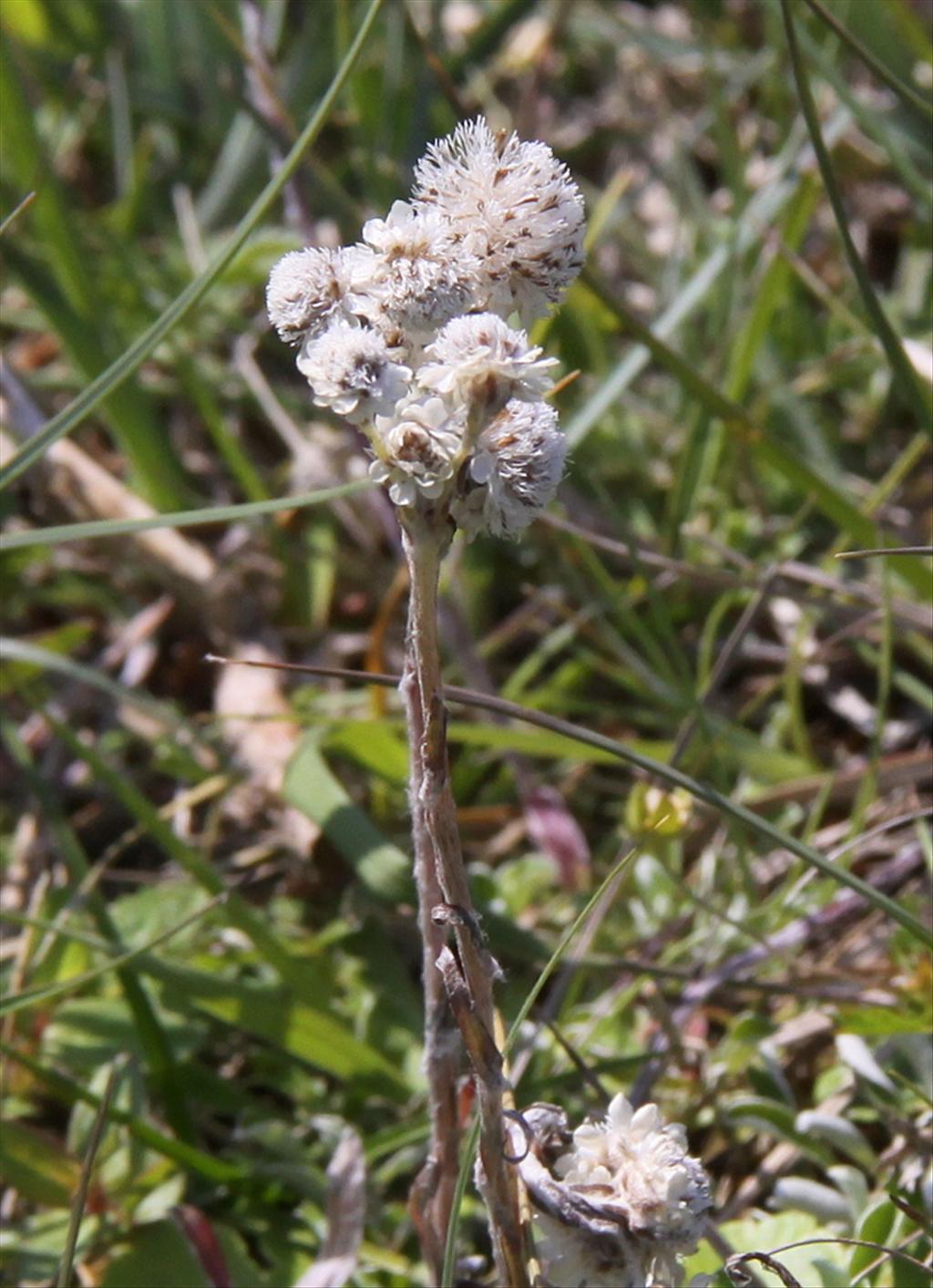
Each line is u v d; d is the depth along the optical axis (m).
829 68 0.43
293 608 0.46
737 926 0.31
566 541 0.44
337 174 0.56
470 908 0.24
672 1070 0.31
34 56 0.60
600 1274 0.24
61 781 0.42
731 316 0.48
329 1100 0.32
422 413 0.22
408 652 0.24
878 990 0.31
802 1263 0.27
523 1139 0.25
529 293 0.23
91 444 0.51
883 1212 0.27
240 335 0.54
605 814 0.41
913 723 0.41
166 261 0.55
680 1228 0.24
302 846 0.38
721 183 0.60
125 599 0.47
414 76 0.55
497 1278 0.27
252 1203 0.30
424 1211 0.26
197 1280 0.28
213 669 0.45
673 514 0.44
